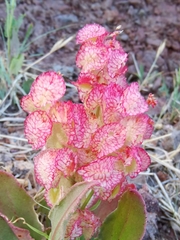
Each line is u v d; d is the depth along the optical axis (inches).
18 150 10.3
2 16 15.0
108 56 5.9
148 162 6.1
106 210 7.1
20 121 11.5
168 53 15.7
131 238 6.7
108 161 5.5
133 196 6.5
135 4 17.3
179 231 9.4
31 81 12.2
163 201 9.8
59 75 5.7
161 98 13.4
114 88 5.7
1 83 12.1
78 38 6.2
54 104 5.7
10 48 12.8
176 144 11.4
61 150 5.6
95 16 16.6
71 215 5.7
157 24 16.7
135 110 5.7
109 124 5.5
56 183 5.9
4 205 6.9
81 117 5.5
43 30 15.3
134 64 14.9
